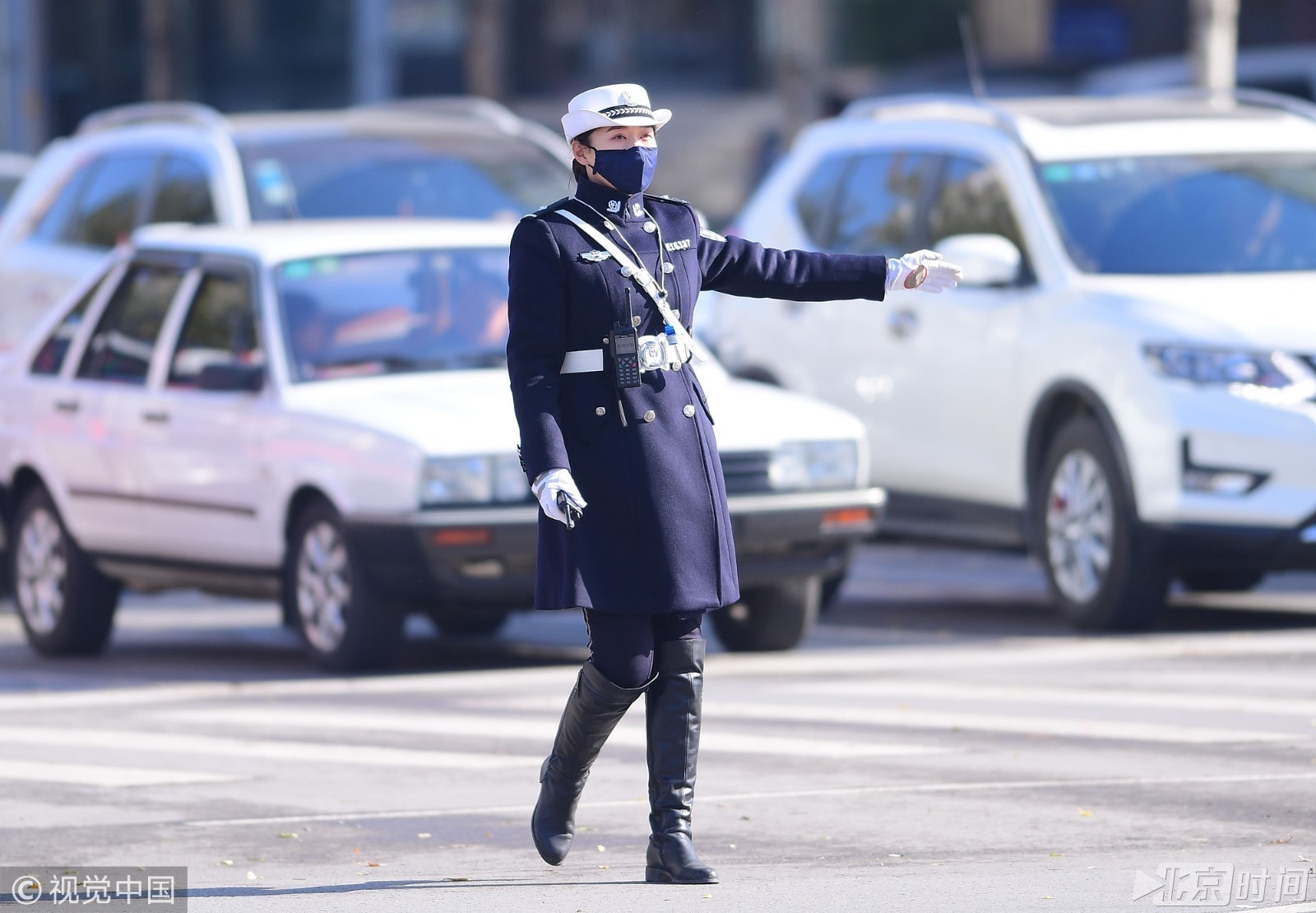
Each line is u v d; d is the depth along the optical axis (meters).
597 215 21.16
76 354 42.50
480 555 35.09
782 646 38.47
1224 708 31.56
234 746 30.44
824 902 20.42
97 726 32.44
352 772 28.34
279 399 37.69
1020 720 31.11
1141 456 38.38
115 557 40.94
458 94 165.25
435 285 40.03
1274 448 37.31
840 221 48.38
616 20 164.88
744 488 36.34
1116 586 39.12
